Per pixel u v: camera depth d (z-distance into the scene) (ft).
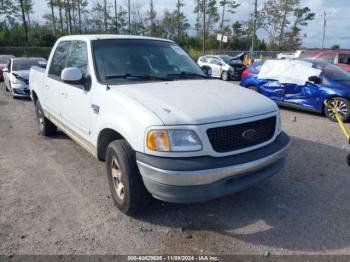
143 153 10.14
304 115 30.04
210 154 10.02
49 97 18.20
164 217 11.80
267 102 12.01
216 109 10.53
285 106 31.99
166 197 10.01
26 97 37.73
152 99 11.01
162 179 9.79
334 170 16.26
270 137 11.61
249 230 11.09
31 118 27.48
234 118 10.43
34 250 9.93
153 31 187.62
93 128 13.02
